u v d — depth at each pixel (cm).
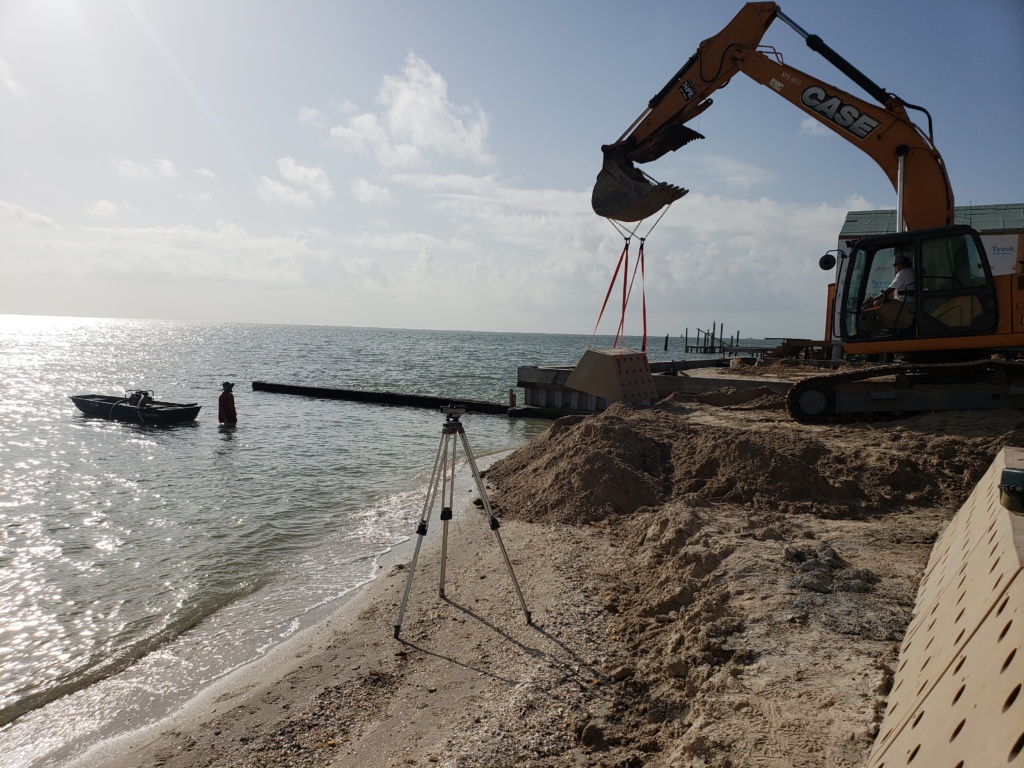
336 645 572
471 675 500
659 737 385
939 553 500
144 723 477
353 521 1010
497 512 982
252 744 433
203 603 704
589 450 990
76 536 941
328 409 2591
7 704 511
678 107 1209
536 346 14238
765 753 330
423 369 5716
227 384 2088
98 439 1852
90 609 690
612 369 1416
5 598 718
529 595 641
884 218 2455
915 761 200
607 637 536
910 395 1061
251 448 1709
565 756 383
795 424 1136
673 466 971
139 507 1104
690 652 455
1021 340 1012
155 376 4562
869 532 679
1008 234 2047
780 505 791
